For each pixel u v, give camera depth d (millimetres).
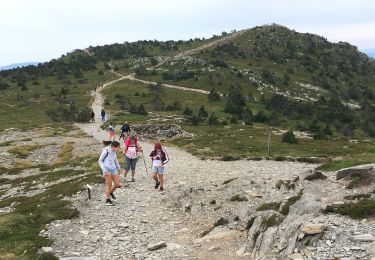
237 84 182375
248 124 94500
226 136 65375
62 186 28844
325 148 53250
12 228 17484
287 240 12648
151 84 172375
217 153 45562
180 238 16156
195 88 176125
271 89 187625
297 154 46281
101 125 82688
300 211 14508
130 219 18766
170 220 18625
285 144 57500
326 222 12984
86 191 24578
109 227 17594
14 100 150375
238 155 41719
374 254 10648
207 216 18406
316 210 14062
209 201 20031
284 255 12078
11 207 26250
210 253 14086
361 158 27891
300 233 12391
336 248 11539
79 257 13656
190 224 17844
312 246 11945
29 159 52688
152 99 145500
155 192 23922
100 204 21297
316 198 15383
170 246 14969
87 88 172125
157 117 96125
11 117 120062
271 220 14398
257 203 18375
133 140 27719
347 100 192625
